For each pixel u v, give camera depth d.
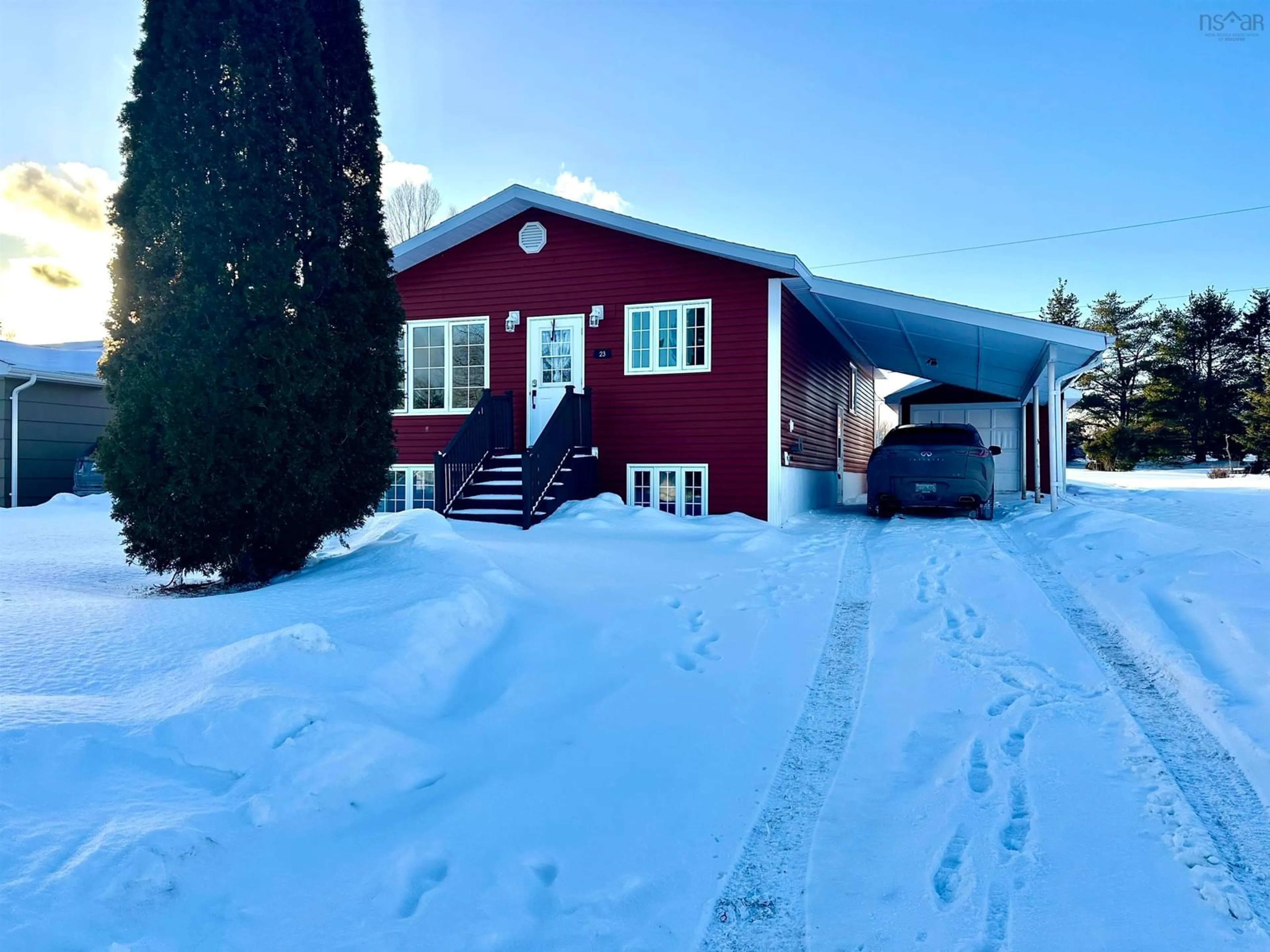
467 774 4.06
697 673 5.65
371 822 3.55
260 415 6.83
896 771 4.19
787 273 12.92
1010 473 21.64
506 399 13.96
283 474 6.94
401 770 3.91
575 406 13.36
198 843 3.06
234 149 6.85
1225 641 5.23
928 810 3.74
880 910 3.07
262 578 7.38
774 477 13.36
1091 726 4.48
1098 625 6.35
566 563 8.25
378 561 7.11
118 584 7.36
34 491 17.20
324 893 3.03
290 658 4.52
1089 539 9.20
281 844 3.25
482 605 6.00
